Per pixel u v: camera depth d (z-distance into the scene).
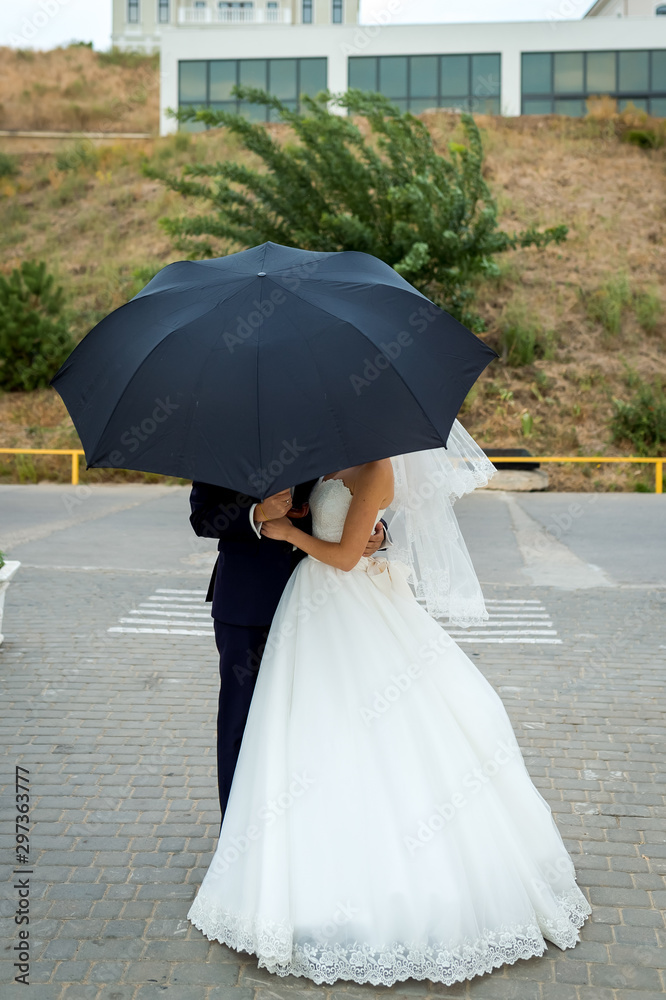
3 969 2.74
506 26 29.31
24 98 39.16
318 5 42.19
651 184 25.39
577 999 2.63
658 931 2.98
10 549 10.11
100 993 2.64
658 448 17.52
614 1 37.41
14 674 5.71
